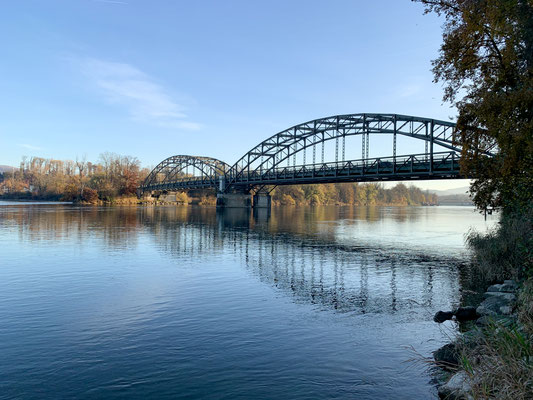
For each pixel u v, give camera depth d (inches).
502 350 247.4
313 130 2785.4
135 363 314.2
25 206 4050.2
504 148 558.3
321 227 1956.2
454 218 3260.3
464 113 634.2
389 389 272.5
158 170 5757.9
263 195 4741.6
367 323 429.1
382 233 1641.2
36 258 839.7
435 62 655.1
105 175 5949.8
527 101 523.8
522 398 202.7
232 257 911.0
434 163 1844.2
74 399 256.1
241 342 365.1
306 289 597.9
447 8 635.5
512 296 485.7
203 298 530.6
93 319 429.4
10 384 275.6
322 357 330.6
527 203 592.4
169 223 2003.0
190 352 338.6
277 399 257.6
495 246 733.9
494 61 622.8
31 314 444.8
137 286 595.2
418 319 446.3
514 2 529.0
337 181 2620.6
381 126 2155.5
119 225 1777.8
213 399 257.6
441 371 297.9
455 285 634.8
